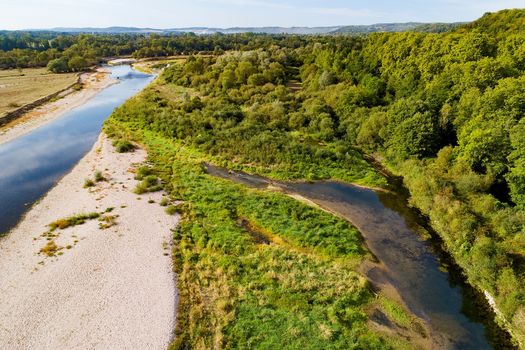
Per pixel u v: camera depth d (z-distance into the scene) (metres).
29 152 52.59
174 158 49.47
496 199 34.03
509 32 61.50
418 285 27.31
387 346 21.94
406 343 22.31
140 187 39.81
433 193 37.12
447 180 38.44
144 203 37.22
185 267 27.97
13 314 23.03
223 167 47.22
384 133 49.81
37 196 39.09
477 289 26.77
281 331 22.38
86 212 35.22
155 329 22.45
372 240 32.88
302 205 37.41
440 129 46.38
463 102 43.66
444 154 41.81
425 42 61.59
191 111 65.69
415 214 37.09
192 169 45.47
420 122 45.28
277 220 34.59
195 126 56.84
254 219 34.88
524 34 53.81
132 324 22.72
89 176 43.56
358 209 37.97
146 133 58.72
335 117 59.78
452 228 31.80
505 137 35.38
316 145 52.53
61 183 42.16
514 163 34.03
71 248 29.67
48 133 61.62
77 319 22.88
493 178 35.75
